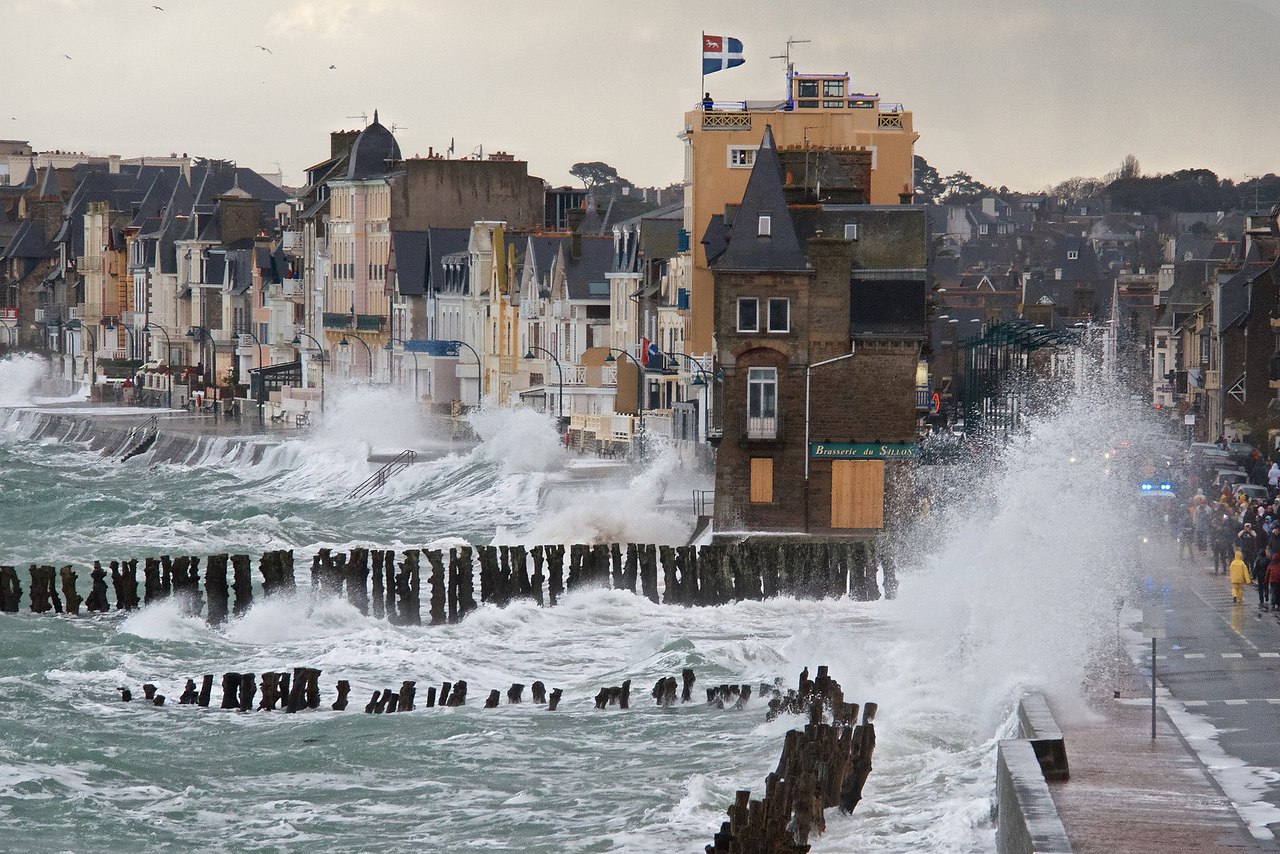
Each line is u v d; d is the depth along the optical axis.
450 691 138.12
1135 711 100.38
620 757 112.44
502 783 107.00
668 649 147.62
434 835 96.75
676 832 94.44
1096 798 80.81
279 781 109.69
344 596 177.12
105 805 104.19
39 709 131.25
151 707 132.88
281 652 158.50
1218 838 74.38
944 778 97.62
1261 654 117.62
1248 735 94.06
